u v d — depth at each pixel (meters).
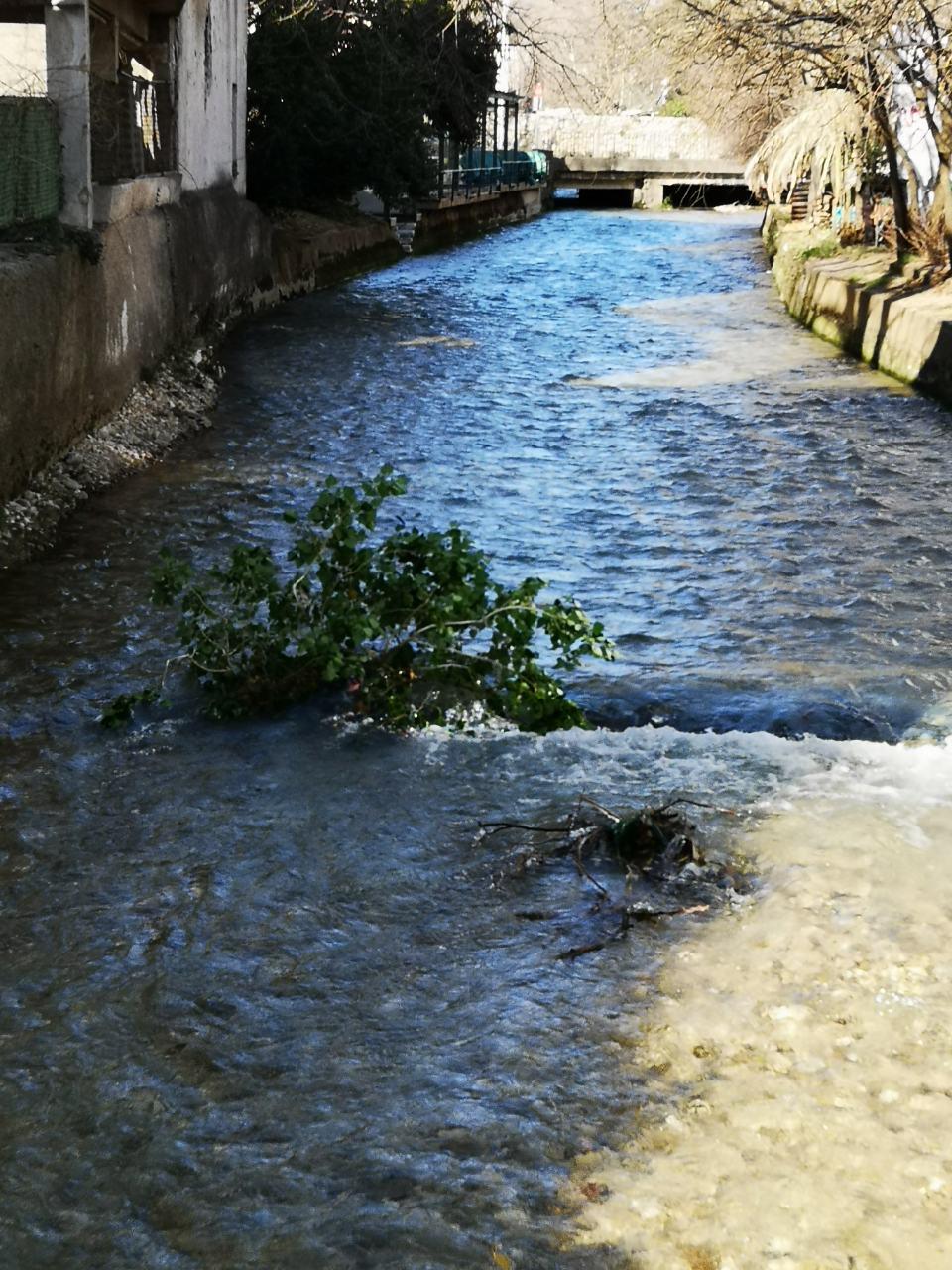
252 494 11.88
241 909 5.43
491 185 44.31
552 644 7.34
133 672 7.89
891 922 5.18
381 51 28.17
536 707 7.05
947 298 18.28
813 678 7.79
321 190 30.14
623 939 5.14
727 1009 4.68
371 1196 3.88
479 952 5.11
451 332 21.77
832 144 26.11
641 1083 4.32
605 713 7.36
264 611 8.85
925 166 24.34
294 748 6.86
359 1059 4.49
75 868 5.75
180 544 10.38
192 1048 4.57
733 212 52.75
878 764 6.63
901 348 17.58
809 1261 3.61
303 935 5.25
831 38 18.98
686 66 19.75
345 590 7.38
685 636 8.55
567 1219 3.77
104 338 13.03
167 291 16.34
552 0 26.50
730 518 11.26
